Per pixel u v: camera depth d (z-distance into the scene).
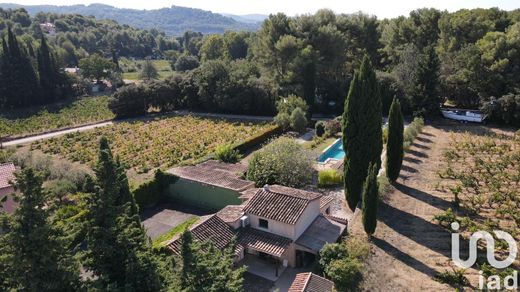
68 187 37.97
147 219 35.09
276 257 25.84
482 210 30.98
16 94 93.31
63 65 112.12
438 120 60.41
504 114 55.91
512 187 34.78
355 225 29.36
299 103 64.50
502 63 58.66
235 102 75.62
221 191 35.78
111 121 78.44
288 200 27.72
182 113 81.88
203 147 56.22
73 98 105.50
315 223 28.38
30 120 82.00
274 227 26.70
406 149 45.34
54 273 14.17
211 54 140.50
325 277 23.67
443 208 31.62
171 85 84.38
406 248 26.14
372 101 30.12
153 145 59.12
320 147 52.53
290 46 70.44
